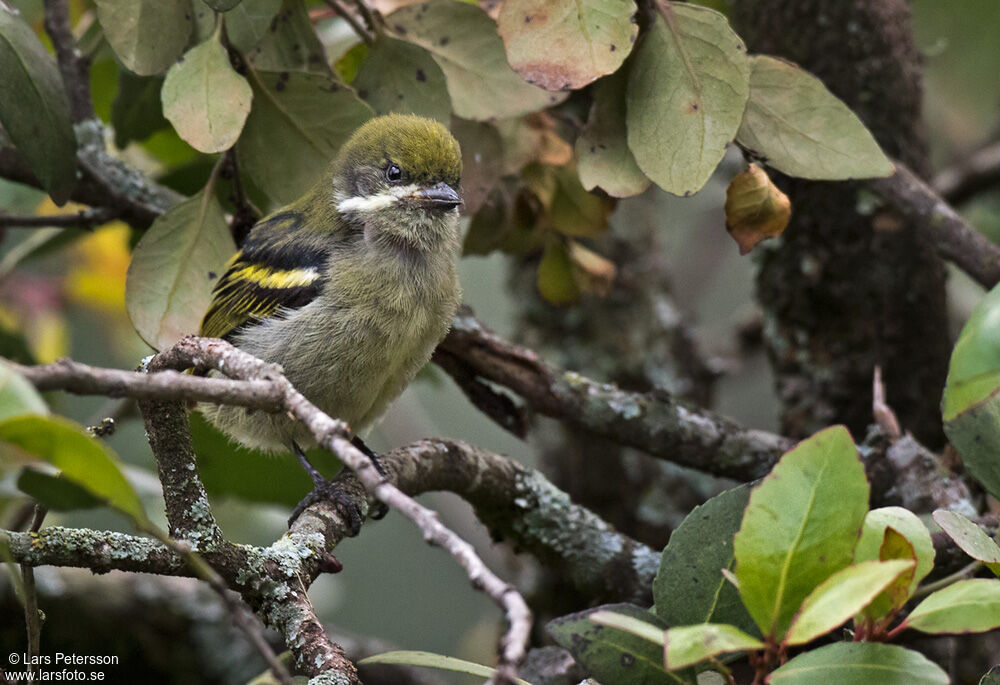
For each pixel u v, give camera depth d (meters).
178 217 8.02
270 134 8.11
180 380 4.80
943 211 9.26
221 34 7.43
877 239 10.03
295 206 9.29
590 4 6.66
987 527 7.68
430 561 16.64
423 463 8.45
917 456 8.84
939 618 4.84
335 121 8.05
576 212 9.40
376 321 8.42
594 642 5.26
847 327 10.16
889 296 10.09
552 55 6.65
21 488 4.90
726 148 6.97
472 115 8.59
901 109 10.16
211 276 8.06
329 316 8.39
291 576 6.55
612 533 9.27
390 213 8.52
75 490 4.88
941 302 10.37
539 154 9.23
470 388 9.70
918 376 10.18
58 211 12.40
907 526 5.23
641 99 7.15
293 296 8.58
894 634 4.96
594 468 12.48
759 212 7.23
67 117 7.98
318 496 8.15
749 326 14.12
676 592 5.59
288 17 8.27
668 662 4.20
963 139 14.40
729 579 5.10
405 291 8.48
